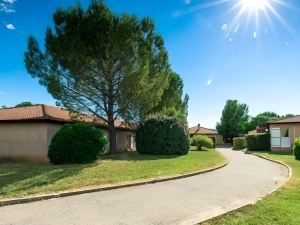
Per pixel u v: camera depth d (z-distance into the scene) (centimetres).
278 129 3694
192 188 1093
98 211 764
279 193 972
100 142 1744
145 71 2222
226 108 7269
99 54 2269
